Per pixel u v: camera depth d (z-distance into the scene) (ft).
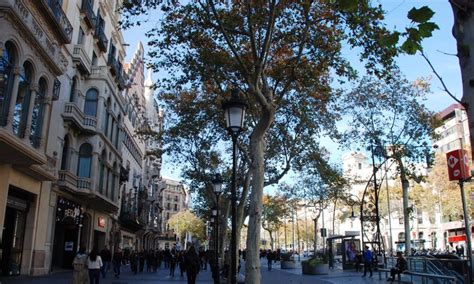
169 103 85.05
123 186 148.46
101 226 119.85
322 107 76.95
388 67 40.32
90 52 103.19
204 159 103.35
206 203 155.84
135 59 177.78
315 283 73.87
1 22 52.95
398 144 96.53
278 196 200.85
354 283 72.74
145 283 69.15
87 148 97.86
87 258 46.26
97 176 99.35
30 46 60.34
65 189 86.99
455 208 157.79
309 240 352.08
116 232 141.38
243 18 48.29
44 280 63.67
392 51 37.96
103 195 101.96
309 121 75.31
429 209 178.91
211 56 52.24
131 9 40.11
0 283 56.08
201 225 340.39
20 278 65.26
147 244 248.32
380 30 38.55
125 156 155.33
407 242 93.86
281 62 50.24
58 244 95.76
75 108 89.10
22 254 72.59
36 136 65.72
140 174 195.11
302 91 66.90
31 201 74.59
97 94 101.04
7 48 55.88
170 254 104.53
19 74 57.36
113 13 123.34
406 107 96.12
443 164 165.99
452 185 159.22
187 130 81.66
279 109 74.90
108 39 119.85
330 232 327.88
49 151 79.15
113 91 112.06
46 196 78.95
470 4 10.01
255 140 36.22
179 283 71.15
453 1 10.31
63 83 86.28
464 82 10.15
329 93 65.26
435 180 165.68
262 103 35.19
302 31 45.34
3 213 61.82
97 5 108.06
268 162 88.94
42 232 77.56
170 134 90.48
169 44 50.80
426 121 95.71
